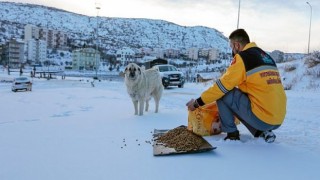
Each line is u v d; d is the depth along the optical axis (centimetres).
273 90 453
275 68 470
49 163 394
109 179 341
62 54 16888
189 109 518
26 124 674
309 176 355
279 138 534
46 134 562
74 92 1898
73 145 479
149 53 16700
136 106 848
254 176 352
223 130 500
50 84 3653
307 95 1603
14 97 1642
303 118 835
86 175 352
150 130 598
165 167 378
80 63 13475
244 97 471
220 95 472
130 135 549
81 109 988
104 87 2573
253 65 454
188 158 411
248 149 452
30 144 487
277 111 457
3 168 376
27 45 14400
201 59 15162
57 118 769
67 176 350
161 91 924
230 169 372
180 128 528
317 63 2703
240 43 488
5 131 593
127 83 827
